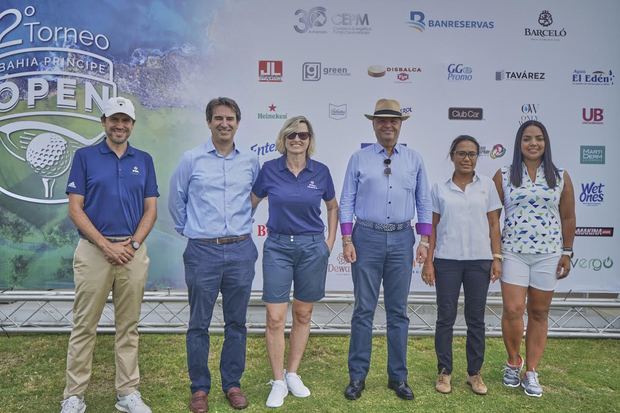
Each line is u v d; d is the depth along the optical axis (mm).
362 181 3074
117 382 2969
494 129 4309
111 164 2834
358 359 3203
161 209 4266
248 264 2947
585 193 4359
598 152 4344
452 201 3119
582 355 3979
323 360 3828
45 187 4219
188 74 4207
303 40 4211
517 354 3340
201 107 4230
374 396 3227
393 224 3045
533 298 3229
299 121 2977
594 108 4332
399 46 4238
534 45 4281
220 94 4223
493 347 4098
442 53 4258
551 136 4328
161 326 4340
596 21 4289
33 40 4148
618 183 4359
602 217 4367
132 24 4176
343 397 3211
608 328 4461
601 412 3100
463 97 4285
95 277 2781
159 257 4293
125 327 2941
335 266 4359
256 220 4301
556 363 3820
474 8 4250
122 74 4191
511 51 4277
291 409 3041
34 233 4234
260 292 4344
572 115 4324
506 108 4305
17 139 4188
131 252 2818
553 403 3191
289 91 4223
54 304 4582
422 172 3154
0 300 4309
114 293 2887
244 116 4227
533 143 3119
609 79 4320
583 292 4402
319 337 4273
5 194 4203
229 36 4195
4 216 4215
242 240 2938
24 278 4250
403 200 3051
